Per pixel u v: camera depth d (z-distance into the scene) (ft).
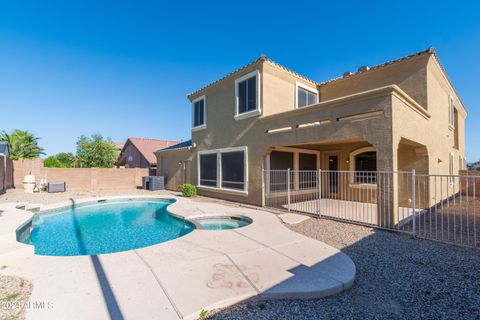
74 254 24.66
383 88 26.99
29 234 31.48
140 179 85.56
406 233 25.39
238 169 47.73
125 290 13.46
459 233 25.64
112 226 36.01
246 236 24.45
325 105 32.91
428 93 38.50
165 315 11.16
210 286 13.92
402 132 28.86
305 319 11.30
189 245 21.53
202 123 59.06
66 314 11.23
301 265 17.04
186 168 66.54
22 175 70.23
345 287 14.24
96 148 112.37
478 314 11.74
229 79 50.52
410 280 15.34
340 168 50.57
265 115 43.11
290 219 31.78
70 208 46.85
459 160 65.67
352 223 29.96
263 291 13.32
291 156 48.75
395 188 26.50
